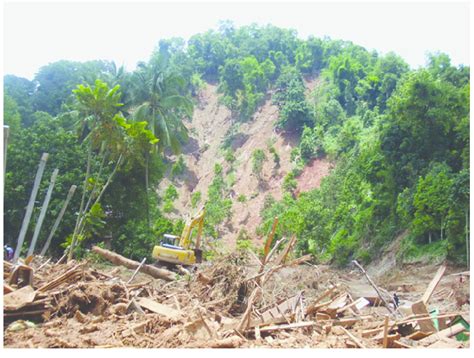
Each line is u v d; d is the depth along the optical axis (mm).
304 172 68688
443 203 28359
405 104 34969
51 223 26656
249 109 87625
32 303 10258
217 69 105312
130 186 32906
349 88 80625
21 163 27812
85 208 26062
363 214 40250
